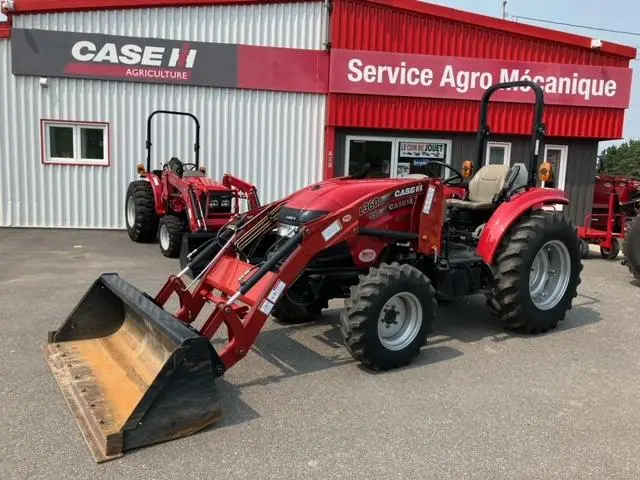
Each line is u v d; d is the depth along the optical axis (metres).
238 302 3.91
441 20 10.81
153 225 9.23
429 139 11.27
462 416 3.40
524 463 2.89
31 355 4.11
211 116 10.78
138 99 10.53
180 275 4.32
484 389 3.80
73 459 2.82
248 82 10.72
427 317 4.19
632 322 5.45
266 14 10.59
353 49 10.69
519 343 4.78
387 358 4.01
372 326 3.92
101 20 10.23
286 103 10.91
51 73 10.21
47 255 8.10
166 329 3.18
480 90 11.01
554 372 4.13
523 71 11.05
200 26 10.49
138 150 10.68
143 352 3.63
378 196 4.38
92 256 8.12
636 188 10.73
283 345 4.59
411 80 10.84
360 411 3.43
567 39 11.12
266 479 2.71
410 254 4.73
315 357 4.33
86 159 10.61
